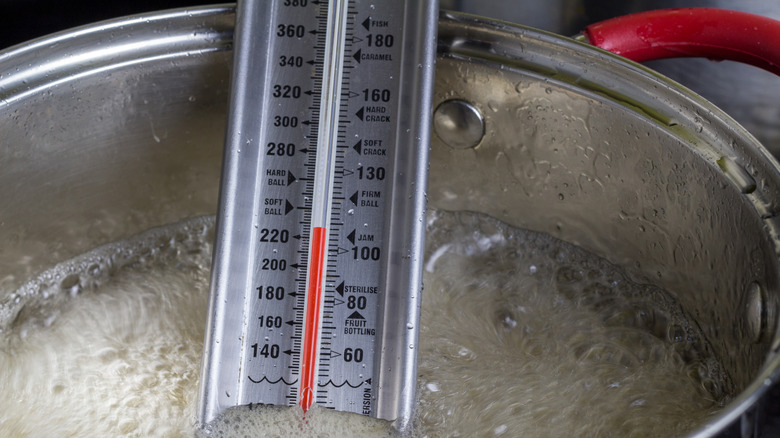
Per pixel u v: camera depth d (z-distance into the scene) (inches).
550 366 14.1
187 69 14.2
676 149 13.4
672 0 17.3
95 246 15.2
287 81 13.0
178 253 15.4
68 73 13.7
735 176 12.8
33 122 13.7
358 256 12.7
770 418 10.8
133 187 15.0
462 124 14.6
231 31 14.1
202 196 15.4
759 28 13.5
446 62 14.2
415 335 12.5
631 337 14.3
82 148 14.3
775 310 12.0
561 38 13.7
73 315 14.7
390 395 12.5
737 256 12.9
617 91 13.6
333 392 12.6
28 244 14.5
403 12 12.9
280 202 12.8
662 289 14.4
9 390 13.8
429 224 15.6
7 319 14.6
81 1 16.7
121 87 14.1
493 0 17.3
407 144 12.7
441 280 15.2
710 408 13.3
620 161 14.0
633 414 13.4
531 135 14.4
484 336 14.5
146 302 14.9
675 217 13.8
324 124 12.8
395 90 12.9
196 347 14.4
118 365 14.1
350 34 13.0
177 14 13.9
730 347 13.3
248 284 12.7
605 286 14.8
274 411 12.6
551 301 14.9
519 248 15.4
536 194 14.9
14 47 13.4
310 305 12.6
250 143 12.9
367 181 12.8
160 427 13.3
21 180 14.0
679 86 13.3
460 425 13.4
